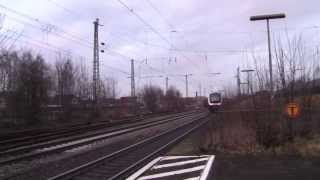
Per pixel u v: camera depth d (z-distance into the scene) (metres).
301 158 18.44
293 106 20.78
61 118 62.78
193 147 24.70
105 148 27.98
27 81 57.94
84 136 36.62
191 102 160.88
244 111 25.14
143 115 83.88
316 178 14.30
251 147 20.94
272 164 17.17
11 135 36.78
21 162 21.16
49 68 65.75
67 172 17.00
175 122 60.59
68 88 70.81
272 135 21.12
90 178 16.66
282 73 22.27
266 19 29.69
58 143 31.00
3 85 56.34
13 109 55.69
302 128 22.48
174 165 18.34
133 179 15.55
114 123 56.16
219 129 25.69
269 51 28.92
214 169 16.61
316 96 24.17
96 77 62.47
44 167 19.58
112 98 104.44
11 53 56.91
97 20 59.19
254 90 22.73
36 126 51.50
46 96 60.28
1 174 17.78
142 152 25.25
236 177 14.91
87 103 71.50
